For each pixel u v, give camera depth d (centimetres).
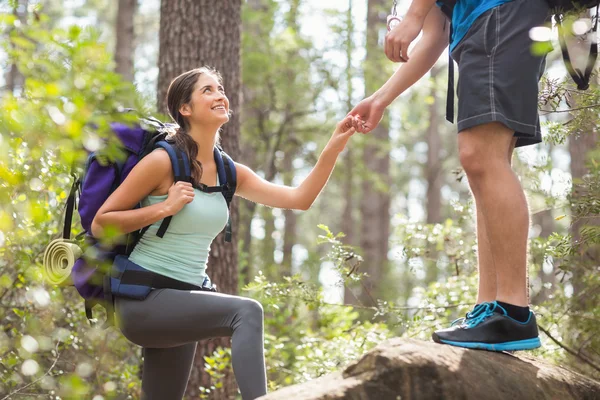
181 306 281
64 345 404
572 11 271
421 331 504
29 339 228
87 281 290
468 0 286
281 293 514
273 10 1295
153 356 318
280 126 1353
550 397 257
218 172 312
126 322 287
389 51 293
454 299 531
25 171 292
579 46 287
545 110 361
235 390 530
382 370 237
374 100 326
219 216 303
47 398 364
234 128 568
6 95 198
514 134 282
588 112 371
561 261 485
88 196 288
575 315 453
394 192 2492
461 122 273
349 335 527
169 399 321
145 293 284
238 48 579
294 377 551
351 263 522
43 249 401
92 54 205
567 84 361
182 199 284
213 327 279
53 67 203
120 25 1306
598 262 472
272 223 1402
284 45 1281
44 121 198
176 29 565
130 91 206
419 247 571
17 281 394
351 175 1462
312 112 1327
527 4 276
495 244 272
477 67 272
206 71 319
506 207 269
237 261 559
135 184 286
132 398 472
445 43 326
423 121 1636
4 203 211
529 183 491
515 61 270
